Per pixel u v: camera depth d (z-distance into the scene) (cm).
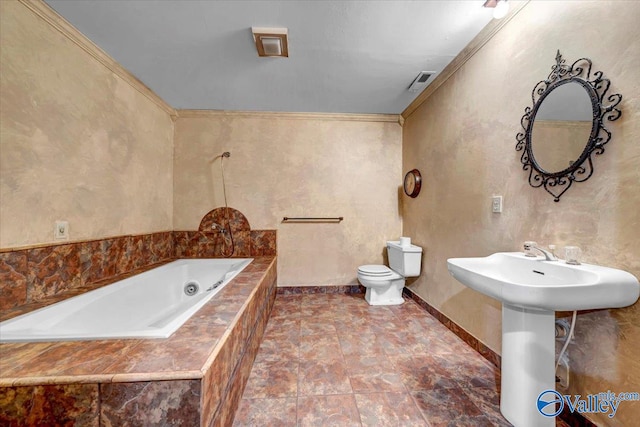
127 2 139
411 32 163
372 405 126
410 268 250
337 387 138
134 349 91
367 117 297
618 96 94
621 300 89
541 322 105
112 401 76
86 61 168
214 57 189
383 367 156
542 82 125
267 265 239
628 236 92
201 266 253
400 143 303
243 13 148
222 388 96
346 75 213
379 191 302
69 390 75
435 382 142
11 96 125
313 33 164
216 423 90
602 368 101
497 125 154
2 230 122
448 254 208
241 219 290
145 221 236
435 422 116
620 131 94
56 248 148
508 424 114
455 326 198
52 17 142
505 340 116
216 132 287
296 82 225
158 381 77
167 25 157
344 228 299
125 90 208
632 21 90
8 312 121
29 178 133
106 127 187
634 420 91
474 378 146
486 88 164
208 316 121
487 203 164
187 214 285
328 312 241
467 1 139
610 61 96
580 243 108
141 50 180
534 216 130
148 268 222
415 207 268
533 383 106
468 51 177
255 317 163
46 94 141
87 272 169
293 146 294
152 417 77
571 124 111
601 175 100
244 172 290
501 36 150
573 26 110
